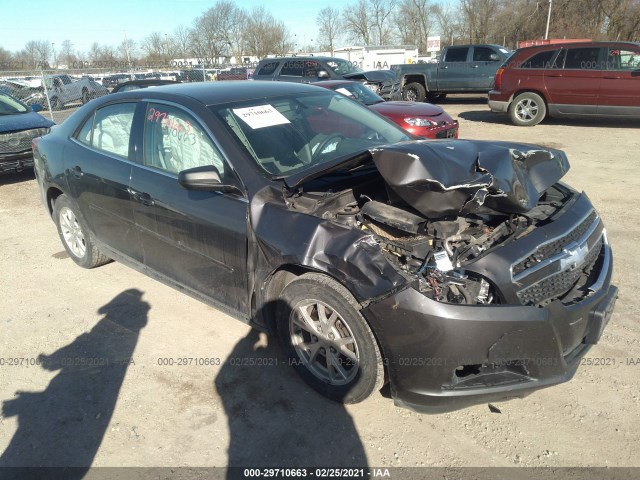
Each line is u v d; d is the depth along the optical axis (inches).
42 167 192.7
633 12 1565.0
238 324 154.4
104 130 166.7
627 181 287.6
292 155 133.8
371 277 100.4
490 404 118.4
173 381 129.6
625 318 148.2
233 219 123.6
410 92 690.2
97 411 120.3
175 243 141.9
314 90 166.4
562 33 1815.9
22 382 131.4
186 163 138.3
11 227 252.4
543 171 123.6
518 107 493.0
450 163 104.4
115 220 161.9
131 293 176.4
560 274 109.4
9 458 107.5
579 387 122.0
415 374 101.7
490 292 103.3
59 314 164.1
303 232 111.4
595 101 454.9
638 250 192.7
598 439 106.5
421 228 111.5
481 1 2246.6
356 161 120.4
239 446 108.8
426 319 97.5
